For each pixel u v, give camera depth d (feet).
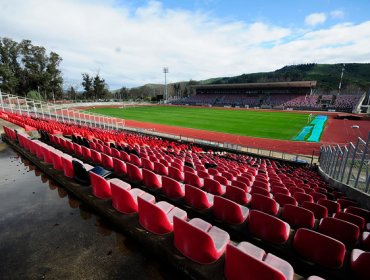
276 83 218.59
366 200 24.50
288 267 9.50
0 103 98.48
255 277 7.79
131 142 52.65
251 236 13.15
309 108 185.47
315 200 22.85
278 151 65.10
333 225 13.17
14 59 200.95
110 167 24.77
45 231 13.53
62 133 50.49
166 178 17.97
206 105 245.86
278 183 25.81
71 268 10.77
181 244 10.56
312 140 81.92
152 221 12.03
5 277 10.18
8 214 15.37
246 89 254.47
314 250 10.75
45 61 212.43
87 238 12.96
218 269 9.76
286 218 15.15
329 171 39.52
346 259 11.43
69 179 19.22
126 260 11.37
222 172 27.68
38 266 10.85
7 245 12.26
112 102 245.65
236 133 92.73
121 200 13.88
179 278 10.40
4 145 35.58
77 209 16.11
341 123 120.16
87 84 284.20
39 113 97.45
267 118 136.15
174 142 70.69
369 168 26.84
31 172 23.45
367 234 13.50
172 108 214.28
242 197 18.06
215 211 14.97
